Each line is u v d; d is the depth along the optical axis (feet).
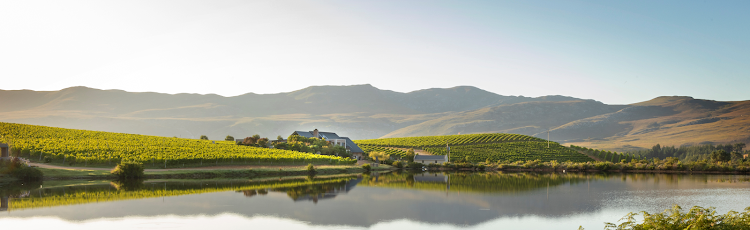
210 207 160.15
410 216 153.58
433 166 514.68
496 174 405.18
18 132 397.39
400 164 497.46
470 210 168.25
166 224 131.13
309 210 160.04
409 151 563.07
